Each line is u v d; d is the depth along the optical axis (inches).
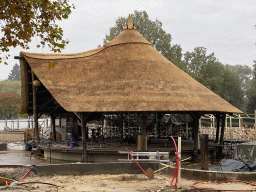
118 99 915.4
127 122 1244.5
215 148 1085.1
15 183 473.1
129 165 641.6
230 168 629.3
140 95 925.2
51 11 435.5
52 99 1262.3
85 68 1100.5
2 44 434.0
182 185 491.8
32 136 1414.9
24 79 1213.7
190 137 1439.5
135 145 1088.2
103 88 975.6
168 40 3248.0
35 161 999.0
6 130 1868.8
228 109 1020.5
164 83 997.2
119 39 1218.6
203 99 995.9
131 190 454.3
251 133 1427.2
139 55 1117.7
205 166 656.4
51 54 1226.0
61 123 1481.3
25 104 1288.1
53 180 546.6
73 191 446.0
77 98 955.3
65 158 1011.3
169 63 1173.1
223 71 3740.2
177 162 474.3
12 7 410.3
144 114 900.0
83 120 928.3
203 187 467.5
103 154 951.0
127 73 1019.9
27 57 1137.4
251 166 627.5
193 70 3828.7
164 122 1369.3
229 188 455.8
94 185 501.0
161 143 1205.1
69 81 1045.8
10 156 1129.4
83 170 623.2
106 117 1309.1
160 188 470.6
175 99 929.5
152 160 646.5
